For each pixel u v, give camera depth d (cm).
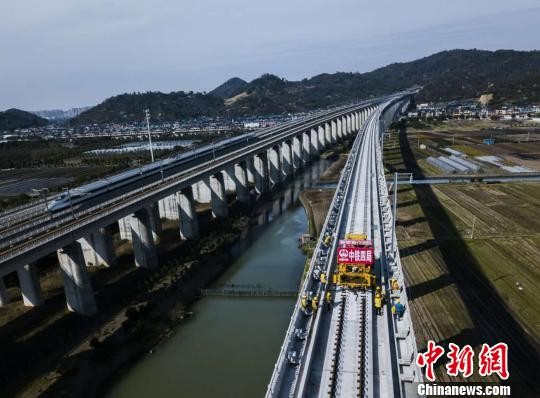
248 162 13462
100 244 7238
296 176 14975
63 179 15438
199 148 13012
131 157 19100
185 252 7894
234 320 5772
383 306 3416
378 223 5684
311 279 3850
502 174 12312
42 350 5081
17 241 5584
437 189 11100
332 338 3055
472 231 7712
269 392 2350
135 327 5481
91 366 4819
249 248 8575
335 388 2555
